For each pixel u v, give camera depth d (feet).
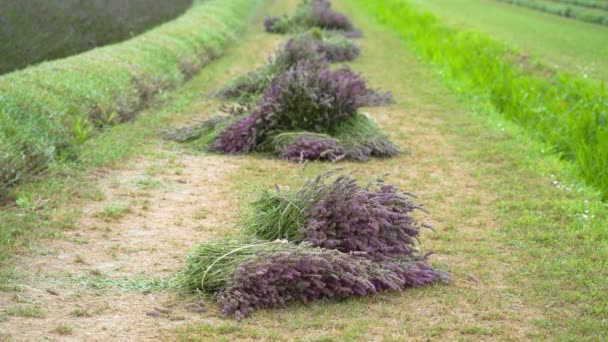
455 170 32.50
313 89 34.71
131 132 36.19
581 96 48.42
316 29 71.10
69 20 63.31
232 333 16.30
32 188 26.18
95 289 18.44
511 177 31.32
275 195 20.89
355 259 19.02
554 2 158.51
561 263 21.42
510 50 71.82
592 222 25.39
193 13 79.20
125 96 39.37
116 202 25.96
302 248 18.43
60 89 34.58
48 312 16.85
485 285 19.89
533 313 18.25
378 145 34.22
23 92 31.50
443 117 44.21
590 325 17.44
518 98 46.42
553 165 33.17
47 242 21.50
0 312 16.56
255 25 90.48
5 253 20.12
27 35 54.03
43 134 29.86
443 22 98.48
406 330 16.80
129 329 16.26
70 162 29.73
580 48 85.76
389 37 86.07
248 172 30.91
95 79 38.63
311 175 30.63
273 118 34.32
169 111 42.32
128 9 79.36
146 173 29.94
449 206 27.20
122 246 21.67
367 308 18.03
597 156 31.96
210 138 34.99
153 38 56.34
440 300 18.70
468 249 22.61
